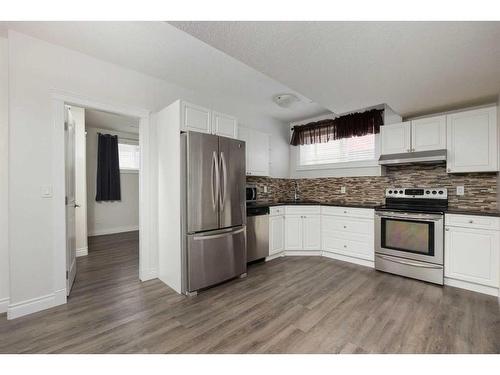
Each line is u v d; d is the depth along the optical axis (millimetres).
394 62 2086
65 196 2379
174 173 2688
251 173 3938
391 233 3117
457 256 2660
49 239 2256
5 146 2193
